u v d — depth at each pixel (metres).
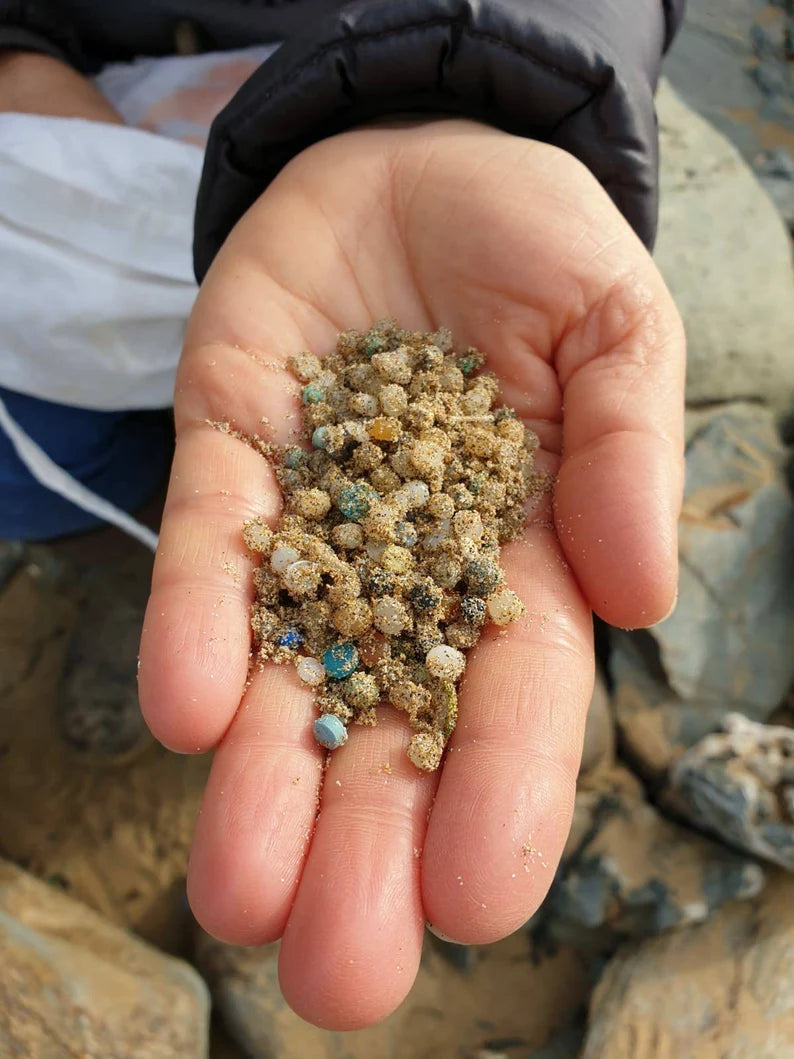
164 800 0.18
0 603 0.20
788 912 0.15
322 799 0.09
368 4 0.12
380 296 0.13
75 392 0.16
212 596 0.10
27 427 0.17
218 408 0.12
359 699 0.10
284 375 0.12
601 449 0.10
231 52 0.17
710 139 0.21
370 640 0.10
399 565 0.11
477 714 0.09
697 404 0.19
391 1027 0.15
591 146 0.12
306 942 0.08
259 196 0.14
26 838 0.18
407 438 0.11
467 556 0.10
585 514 0.10
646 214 0.13
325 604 0.10
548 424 0.12
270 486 0.11
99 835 0.18
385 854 0.09
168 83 0.17
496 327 0.12
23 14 0.16
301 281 0.12
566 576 0.10
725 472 0.18
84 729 0.18
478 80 0.12
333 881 0.09
